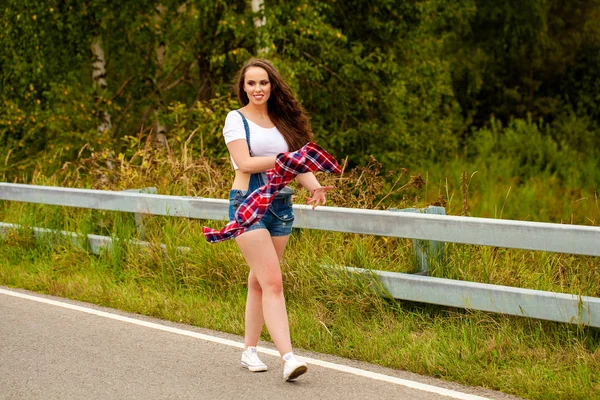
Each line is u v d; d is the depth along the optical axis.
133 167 10.98
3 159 17.36
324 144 20.77
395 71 20.98
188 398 5.14
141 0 19.52
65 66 19.19
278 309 5.32
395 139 21.78
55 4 18.53
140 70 21.23
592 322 5.57
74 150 19.06
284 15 18.58
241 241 5.26
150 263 8.26
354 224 6.70
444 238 6.14
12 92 18.80
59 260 9.00
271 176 5.03
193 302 7.41
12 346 6.30
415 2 21.34
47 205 9.95
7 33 18.53
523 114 36.22
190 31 20.11
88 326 6.90
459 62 34.03
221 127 16.81
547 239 5.63
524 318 6.06
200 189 10.15
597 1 35.84
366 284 6.72
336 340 6.32
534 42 34.62
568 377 5.25
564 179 29.41
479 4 33.34
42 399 5.13
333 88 20.80
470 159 29.44
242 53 18.61
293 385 5.37
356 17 21.17
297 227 7.25
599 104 35.88
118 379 5.51
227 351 6.16
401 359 5.77
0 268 9.00
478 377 5.39
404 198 9.00
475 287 6.06
